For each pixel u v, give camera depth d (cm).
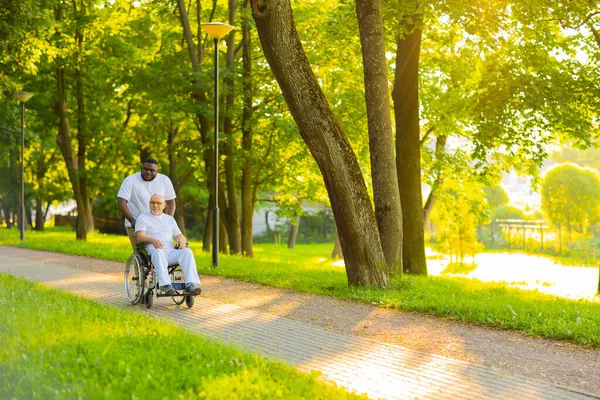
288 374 562
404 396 570
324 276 1475
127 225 1085
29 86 3027
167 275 1006
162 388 489
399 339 821
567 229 4578
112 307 923
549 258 4106
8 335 660
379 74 1390
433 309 1020
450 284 1466
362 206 1268
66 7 2841
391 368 668
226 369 561
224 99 2625
